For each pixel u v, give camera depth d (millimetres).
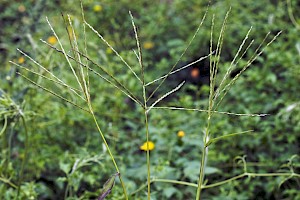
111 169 3238
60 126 3666
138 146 3648
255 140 3535
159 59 5262
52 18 4652
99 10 5227
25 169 3373
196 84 4871
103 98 3814
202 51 4910
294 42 4270
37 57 3471
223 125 3582
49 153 3396
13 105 2658
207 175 3400
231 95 4035
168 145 3398
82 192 3268
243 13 5031
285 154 3486
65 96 3783
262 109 3832
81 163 2803
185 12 5508
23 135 3359
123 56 4090
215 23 4906
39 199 3305
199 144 3342
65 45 3939
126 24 5254
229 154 3490
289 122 3658
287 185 3467
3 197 2797
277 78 4266
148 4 5828
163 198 3061
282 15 4738
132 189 2926
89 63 3939
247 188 3422
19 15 5547
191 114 3771
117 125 3867
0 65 4570
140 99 4332
